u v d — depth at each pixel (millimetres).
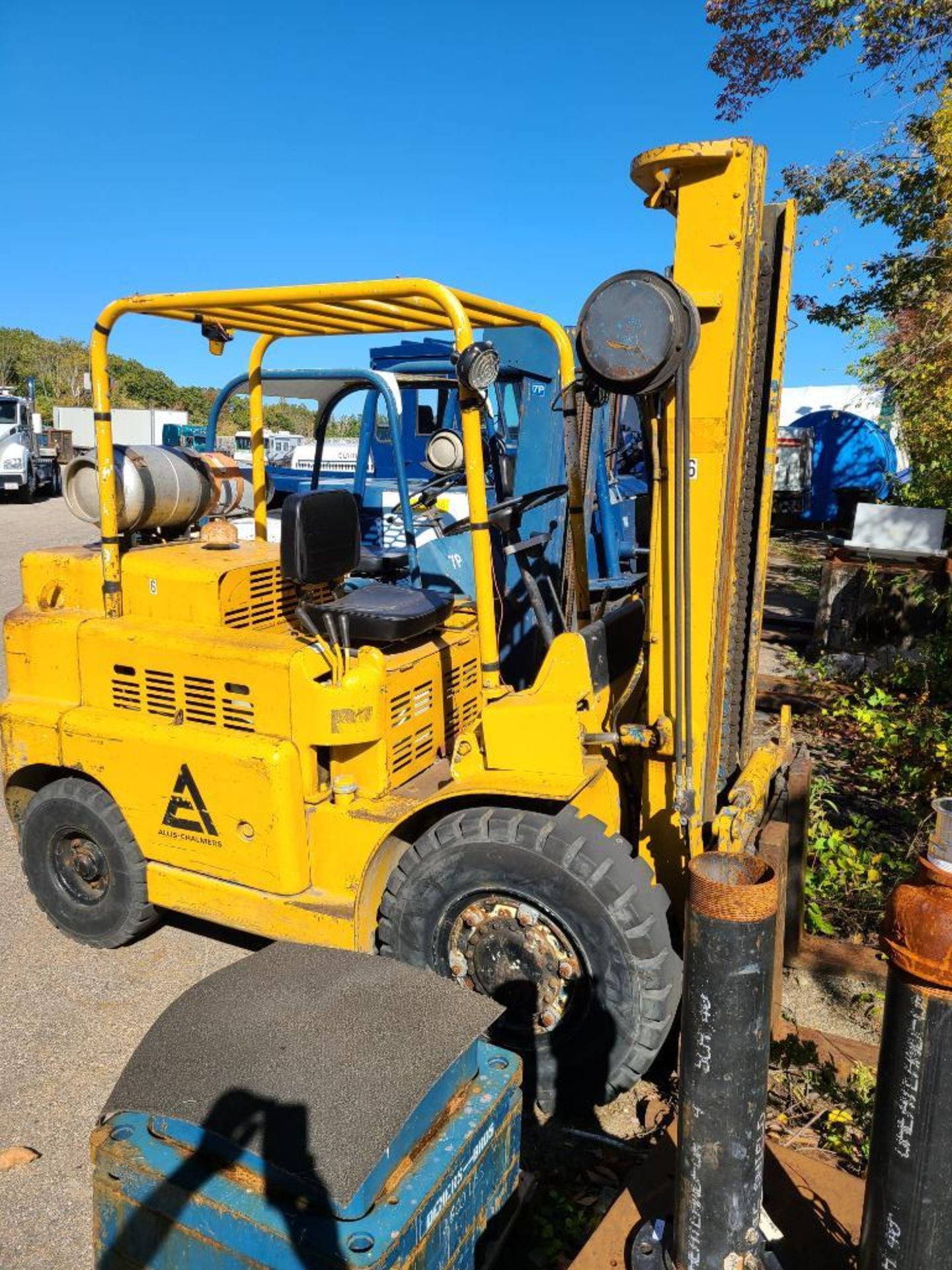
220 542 4105
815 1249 2211
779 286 3000
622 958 2893
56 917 4207
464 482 5805
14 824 4332
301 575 3424
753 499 3195
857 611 8570
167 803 3645
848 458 21969
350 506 3740
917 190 11227
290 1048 2064
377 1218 1840
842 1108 3004
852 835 4754
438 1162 2016
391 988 2297
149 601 3826
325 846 3412
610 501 6980
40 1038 3562
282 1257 1816
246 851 3482
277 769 3344
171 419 34531
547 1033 3055
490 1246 2402
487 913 3115
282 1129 1886
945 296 10539
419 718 3695
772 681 8008
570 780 3020
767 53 12336
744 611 3277
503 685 3420
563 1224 2689
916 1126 1790
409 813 3283
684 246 2734
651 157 2672
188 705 3623
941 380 10008
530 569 4941
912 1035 1773
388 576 5410
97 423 3688
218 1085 1991
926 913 1747
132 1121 2090
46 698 4004
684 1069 2021
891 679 7457
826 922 4121
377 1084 1979
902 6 10945
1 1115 3176
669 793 3080
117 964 4059
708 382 2766
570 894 2930
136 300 3518
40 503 25484
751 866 1979
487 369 2998
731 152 2621
